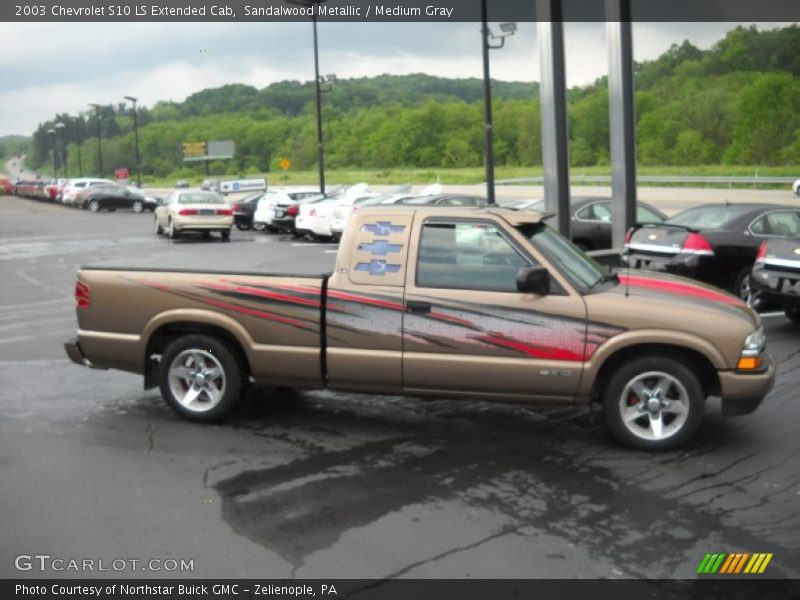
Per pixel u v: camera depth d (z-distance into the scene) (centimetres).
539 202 1602
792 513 454
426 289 567
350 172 9331
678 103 8200
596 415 643
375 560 398
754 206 1092
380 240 580
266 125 14562
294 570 388
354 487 495
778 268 917
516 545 413
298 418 644
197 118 17575
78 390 734
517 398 564
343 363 582
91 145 18350
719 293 586
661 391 555
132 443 582
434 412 659
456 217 571
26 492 488
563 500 473
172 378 630
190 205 2459
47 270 1722
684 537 422
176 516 452
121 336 624
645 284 588
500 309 555
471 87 19000
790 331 975
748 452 557
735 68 8581
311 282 587
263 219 2792
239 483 503
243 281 600
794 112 7250
